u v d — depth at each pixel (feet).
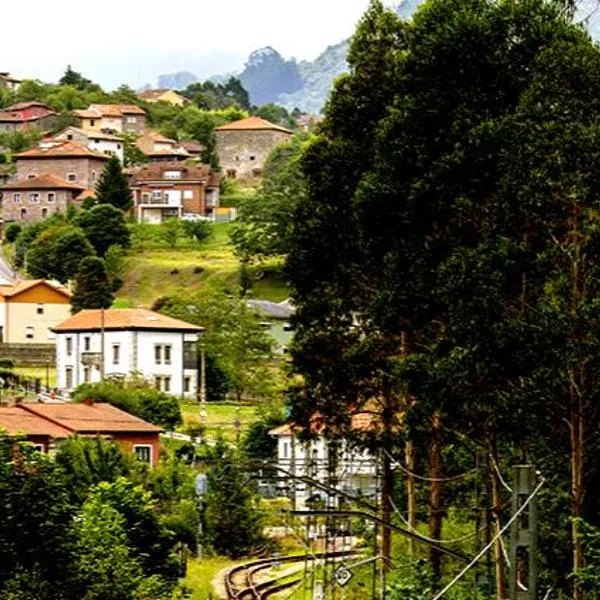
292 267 289.94
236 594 319.47
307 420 292.20
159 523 247.91
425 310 242.37
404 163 247.91
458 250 221.66
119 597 206.08
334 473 316.60
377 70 286.87
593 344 196.24
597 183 204.74
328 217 285.23
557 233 216.54
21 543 196.85
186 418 621.31
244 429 584.81
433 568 259.39
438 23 254.68
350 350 279.28
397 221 247.91
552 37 244.01
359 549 340.39
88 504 223.10
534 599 158.20
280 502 440.04
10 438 203.82
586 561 191.72
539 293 214.90
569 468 208.54
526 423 204.95
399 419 282.36
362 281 285.43
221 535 409.08
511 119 225.56
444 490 289.94
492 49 245.04
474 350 210.59
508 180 216.54
